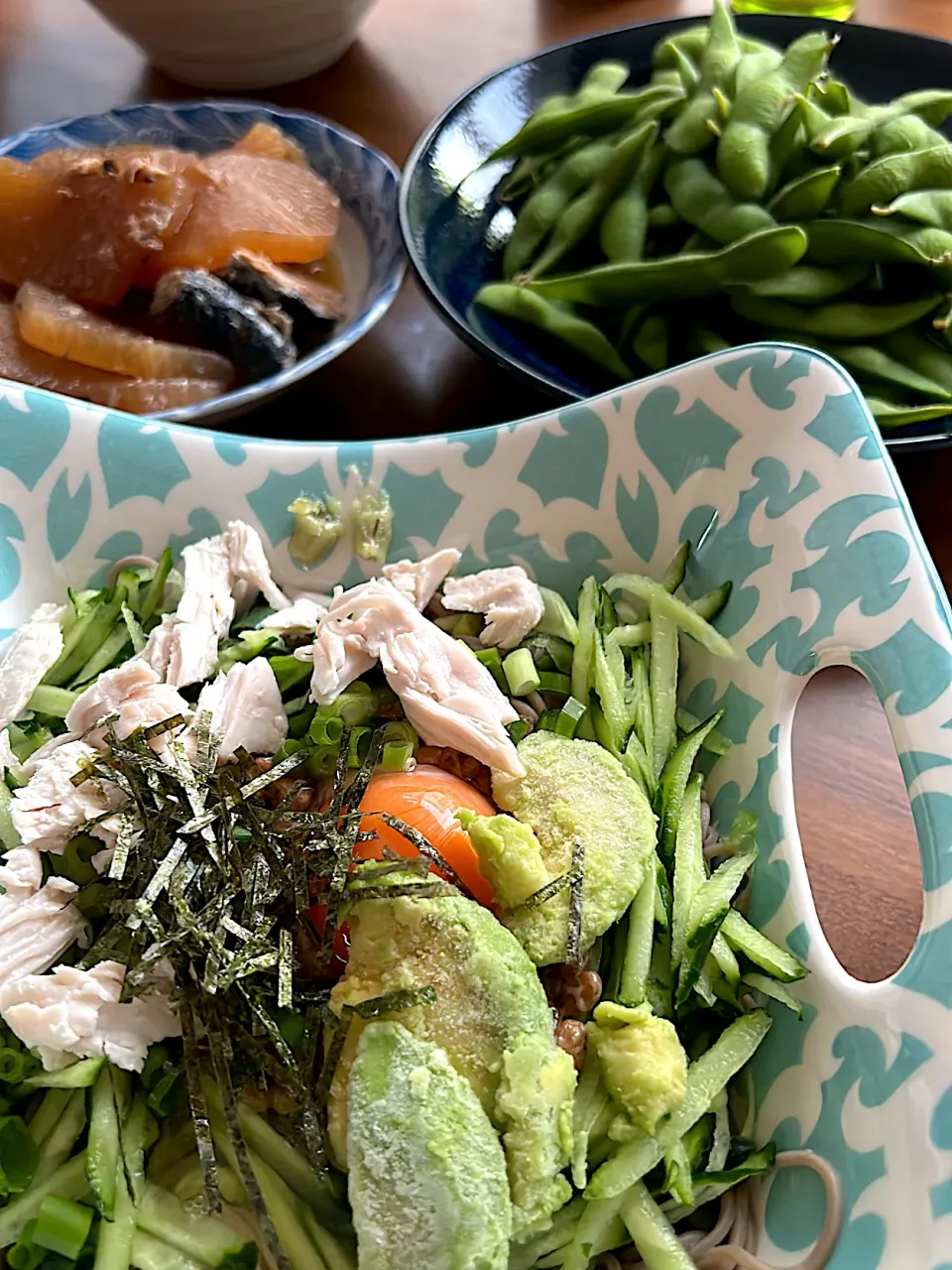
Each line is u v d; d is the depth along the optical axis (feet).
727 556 0.66
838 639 0.57
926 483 0.88
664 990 0.55
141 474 0.70
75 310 0.94
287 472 0.71
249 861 0.53
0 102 1.32
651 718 0.65
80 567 0.71
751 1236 0.52
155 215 0.98
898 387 0.86
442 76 1.31
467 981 0.49
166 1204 0.51
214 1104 0.52
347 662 0.64
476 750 0.60
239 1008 0.51
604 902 0.54
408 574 0.70
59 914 0.56
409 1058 0.47
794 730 0.78
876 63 1.10
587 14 1.38
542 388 0.81
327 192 1.08
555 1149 0.47
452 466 0.71
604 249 0.96
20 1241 0.49
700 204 0.92
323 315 0.99
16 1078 0.52
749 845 0.60
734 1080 0.57
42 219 0.99
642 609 0.70
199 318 0.93
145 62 1.38
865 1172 0.47
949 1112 0.44
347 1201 0.50
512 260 0.98
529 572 0.73
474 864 0.56
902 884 0.69
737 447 0.65
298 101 1.29
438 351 0.99
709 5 1.37
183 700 0.63
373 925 0.51
